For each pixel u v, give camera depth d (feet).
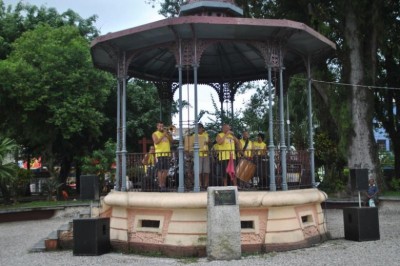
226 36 35.81
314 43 38.60
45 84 79.41
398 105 86.07
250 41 36.42
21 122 82.99
